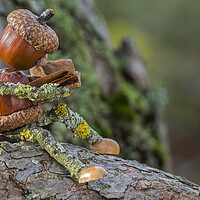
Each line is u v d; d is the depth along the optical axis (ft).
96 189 1.22
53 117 1.27
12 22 1.20
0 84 1.21
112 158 1.30
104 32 2.00
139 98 1.94
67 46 1.59
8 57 1.21
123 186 1.23
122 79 1.97
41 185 1.22
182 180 1.28
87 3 1.98
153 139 1.87
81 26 1.81
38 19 1.21
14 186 1.22
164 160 1.88
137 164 1.30
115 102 1.82
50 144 1.24
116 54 2.07
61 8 1.72
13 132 1.25
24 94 1.21
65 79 1.22
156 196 1.23
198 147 4.16
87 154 1.29
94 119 1.58
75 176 1.21
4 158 1.24
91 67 1.70
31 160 1.24
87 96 1.58
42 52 1.22
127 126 1.78
